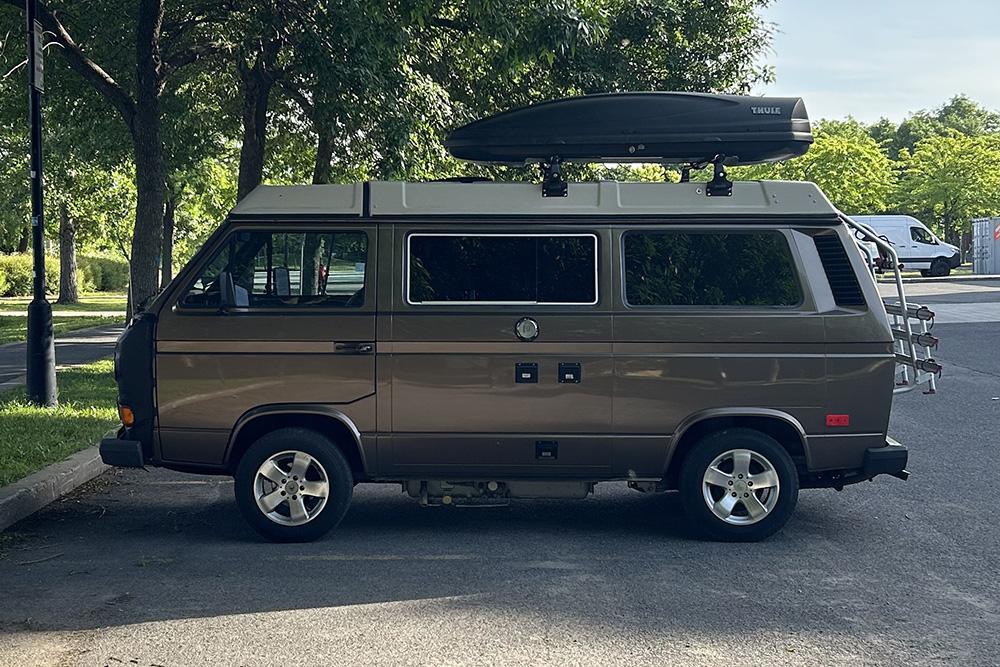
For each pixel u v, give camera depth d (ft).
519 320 24.73
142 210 50.78
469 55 59.88
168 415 24.94
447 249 24.98
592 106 25.77
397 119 48.26
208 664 17.28
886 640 18.38
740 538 25.16
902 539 25.44
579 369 24.77
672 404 24.80
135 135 50.88
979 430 40.57
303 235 25.00
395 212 25.03
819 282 24.97
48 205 130.31
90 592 21.20
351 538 25.64
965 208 240.53
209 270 25.08
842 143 215.72
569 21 50.01
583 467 25.03
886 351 24.88
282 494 25.03
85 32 57.31
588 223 25.03
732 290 24.98
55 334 84.38
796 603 20.47
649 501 29.89
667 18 69.00
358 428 24.86
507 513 28.43
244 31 52.85
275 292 24.99
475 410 24.80
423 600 20.65
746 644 18.15
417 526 26.94
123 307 136.46
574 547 24.77
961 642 18.31
